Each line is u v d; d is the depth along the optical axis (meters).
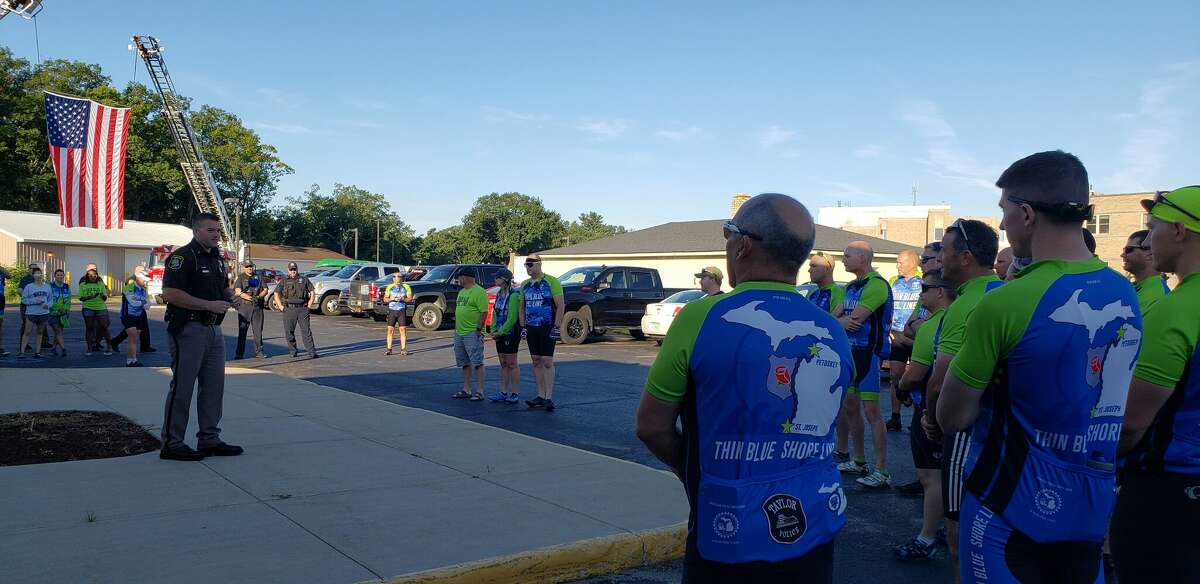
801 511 2.09
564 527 4.90
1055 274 2.26
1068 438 2.23
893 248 32.78
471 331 10.54
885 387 12.77
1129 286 2.35
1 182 49.12
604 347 18.81
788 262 2.18
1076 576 2.30
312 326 22.80
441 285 22.25
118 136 17.89
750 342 2.06
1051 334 2.20
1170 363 2.49
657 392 2.15
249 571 4.05
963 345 2.36
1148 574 2.64
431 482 5.89
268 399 9.54
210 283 6.33
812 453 2.14
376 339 19.45
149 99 55.78
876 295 6.27
